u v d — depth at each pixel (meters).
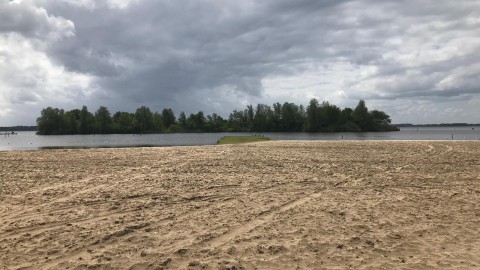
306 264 6.43
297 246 7.25
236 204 10.66
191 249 7.13
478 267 6.25
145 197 11.59
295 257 6.72
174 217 9.32
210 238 7.75
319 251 7.01
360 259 6.63
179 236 7.88
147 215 9.51
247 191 12.45
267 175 15.72
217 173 16.30
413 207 10.21
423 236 7.83
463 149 28.23
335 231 8.15
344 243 7.41
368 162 20.19
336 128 136.75
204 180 14.49
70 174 16.19
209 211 9.89
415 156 23.27
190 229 8.36
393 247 7.20
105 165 19.28
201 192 12.27
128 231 8.22
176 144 59.38
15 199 11.38
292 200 11.16
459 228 8.34
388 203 10.66
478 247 7.19
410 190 12.51
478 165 18.50
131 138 94.06
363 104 138.25
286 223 8.77
